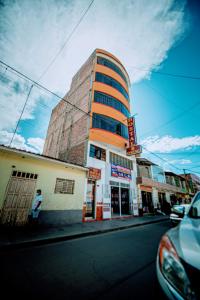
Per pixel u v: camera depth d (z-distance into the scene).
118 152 14.74
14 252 4.59
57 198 9.04
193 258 1.33
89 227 8.37
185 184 30.33
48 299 2.47
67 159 14.45
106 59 17.48
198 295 1.15
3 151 7.38
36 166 8.48
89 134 12.82
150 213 17.06
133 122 15.46
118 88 16.97
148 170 20.03
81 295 2.59
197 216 2.22
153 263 3.92
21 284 2.86
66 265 3.76
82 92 16.45
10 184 7.44
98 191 11.78
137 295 2.57
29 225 7.21
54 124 21.97
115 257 4.34
